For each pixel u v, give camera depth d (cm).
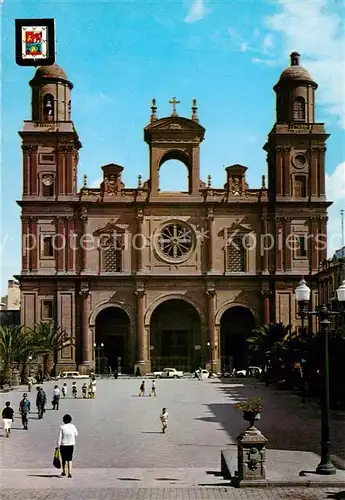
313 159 9375
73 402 5794
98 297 9194
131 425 4209
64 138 9238
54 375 8969
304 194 9362
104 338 9575
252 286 9306
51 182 9238
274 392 6525
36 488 2295
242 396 6125
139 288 9181
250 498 2112
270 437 3541
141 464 2908
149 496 2159
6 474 2605
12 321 10450
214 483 2384
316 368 5153
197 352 9456
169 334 9644
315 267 9238
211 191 9388
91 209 9281
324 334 2520
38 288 9112
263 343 8200
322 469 2430
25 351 7462
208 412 4856
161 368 9506
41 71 9369
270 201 9338
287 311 9206
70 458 2533
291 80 9512
